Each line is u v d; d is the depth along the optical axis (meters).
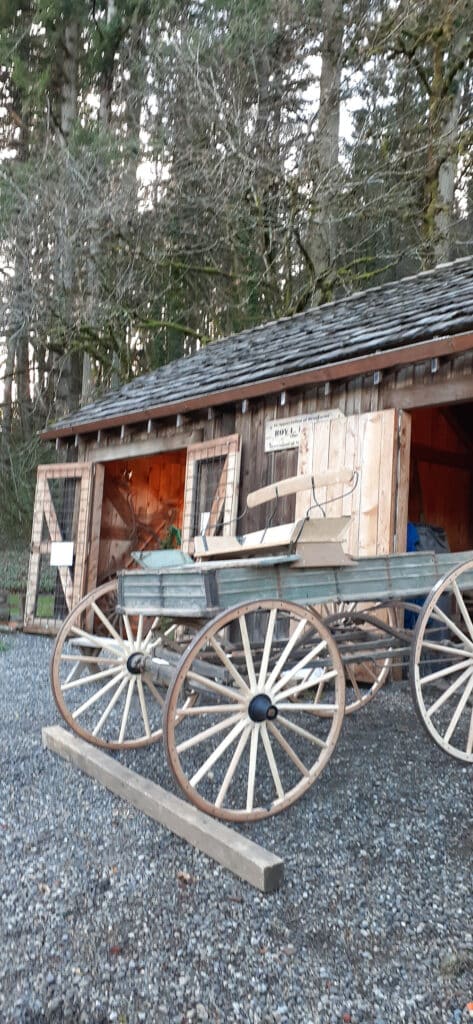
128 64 15.89
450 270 8.27
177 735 4.14
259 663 3.53
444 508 7.46
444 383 5.19
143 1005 1.84
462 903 2.31
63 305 13.71
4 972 1.97
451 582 3.44
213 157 13.16
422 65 13.47
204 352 10.19
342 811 3.02
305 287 13.18
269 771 3.50
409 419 5.52
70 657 3.83
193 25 13.84
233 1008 1.83
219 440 6.87
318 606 4.81
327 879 2.47
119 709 4.73
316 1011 1.82
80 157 13.77
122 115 16.11
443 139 12.43
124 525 9.09
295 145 12.72
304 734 3.06
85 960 2.02
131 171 13.80
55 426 9.27
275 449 6.48
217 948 2.08
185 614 3.00
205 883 2.44
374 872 2.52
